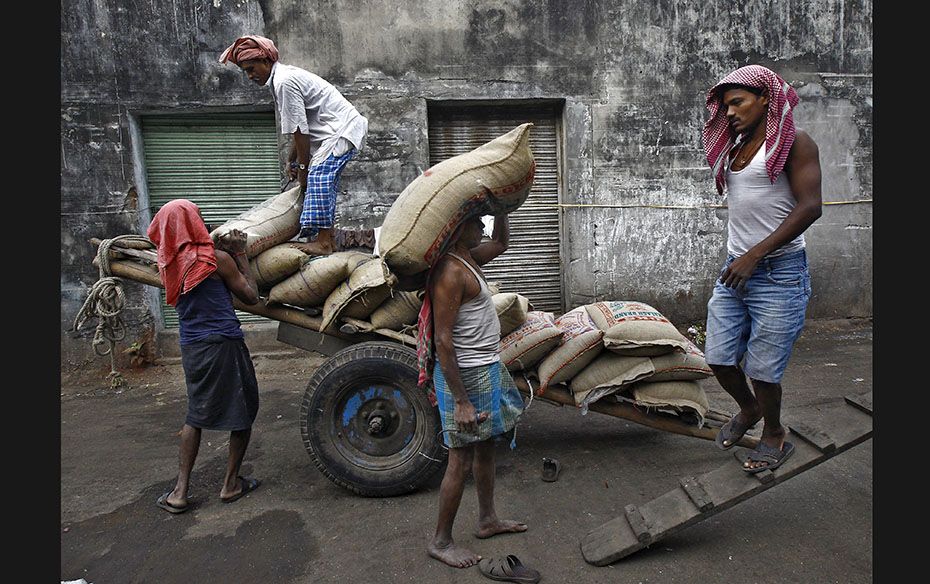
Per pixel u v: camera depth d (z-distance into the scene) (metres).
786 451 2.55
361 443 3.14
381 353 3.04
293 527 2.87
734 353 2.65
